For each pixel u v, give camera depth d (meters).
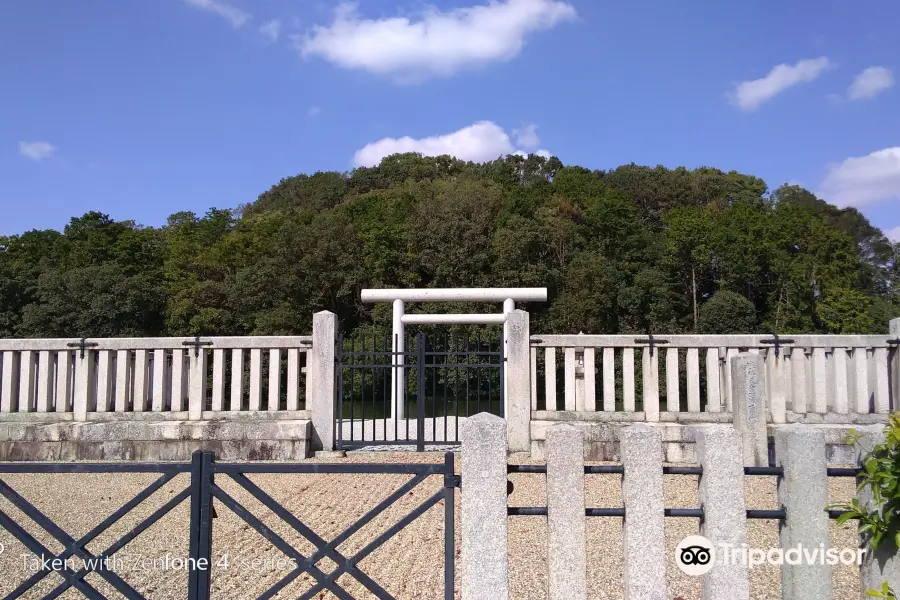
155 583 4.96
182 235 38.41
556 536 3.39
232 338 9.80
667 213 40.78
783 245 32.84
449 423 13.30
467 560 3.36
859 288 33.12
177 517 6.75
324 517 6.50
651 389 9.27
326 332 9.64
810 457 3.40
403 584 4.84
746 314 30.80
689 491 7.38
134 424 9.32
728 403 9.30
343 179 55.06
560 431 3.47
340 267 32.81
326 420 9.52
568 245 34.66
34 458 9.25
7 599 3.47
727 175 46.03
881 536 3.28
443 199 36.03
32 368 9.87
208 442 9.26
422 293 14.60
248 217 44.94
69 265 33.03
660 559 3.38
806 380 9.60
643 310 32.84
